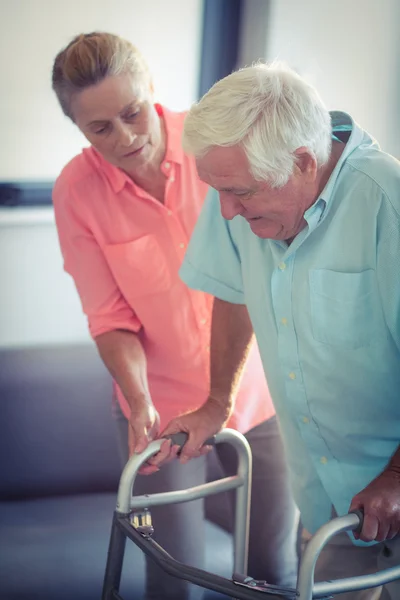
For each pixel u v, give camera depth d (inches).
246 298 65.4
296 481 68.4
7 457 115.1
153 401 85.0
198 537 84.5
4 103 125.0
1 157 126.6
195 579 52.7
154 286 79.1
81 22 126.2
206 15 129.5
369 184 56.1
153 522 82.7
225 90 52.7
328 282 58.0
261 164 52.2
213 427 66.6
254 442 83.0
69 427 117.1
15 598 92.7
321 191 57.2
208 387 82.9
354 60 129.6
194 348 81.5
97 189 77.8
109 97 68.7
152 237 78.5
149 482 81.8
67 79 68.9
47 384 116.8
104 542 104.3
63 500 115.7
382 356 58.7
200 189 78.9
